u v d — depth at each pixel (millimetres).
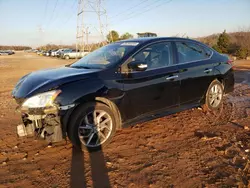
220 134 4074
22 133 3449
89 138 3559
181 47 4684
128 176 2930
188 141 3855
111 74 3717
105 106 3645
